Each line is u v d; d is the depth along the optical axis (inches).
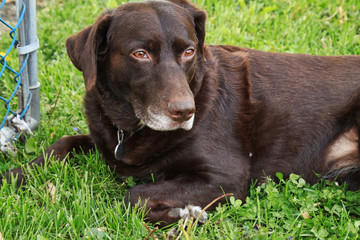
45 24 83.0
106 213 55.1
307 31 81.7
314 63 62.2
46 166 59.7
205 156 57.6
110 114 58.5
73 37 57.4
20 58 63.4
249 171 59.8
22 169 60.4
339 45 79.0
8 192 57.4
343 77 61.5
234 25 81.2
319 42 80.1
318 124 60.9
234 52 61.9
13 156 63.1
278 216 56.2
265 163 60.7
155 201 56.1
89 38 55.6
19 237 53.1
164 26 54.6
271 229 56.2
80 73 74.4
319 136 61.0
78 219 54.4
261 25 82.9
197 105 57.8
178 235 53.8
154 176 59.6
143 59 54.6
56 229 53.6
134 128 58.1
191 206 56.1
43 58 77.7
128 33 54.7
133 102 56.1
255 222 55.7
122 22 55.3
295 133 60.7
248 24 83.0
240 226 56.5
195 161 57.7
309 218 56.2
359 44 79.0
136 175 59.9
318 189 60.6
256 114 60.2
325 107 60.9
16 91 65.9
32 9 61.9
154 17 54.7
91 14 85.5
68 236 54.4
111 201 58.6
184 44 54.9
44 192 57.3
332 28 81.8
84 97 60.6
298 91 60.9
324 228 55.4
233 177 58.0
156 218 55.7
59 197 56.7
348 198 58.4
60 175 58.9
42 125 67.1
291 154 60.9
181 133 57.4
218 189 57.5
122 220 54.9
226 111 59.2
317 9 85.4
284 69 61.5
